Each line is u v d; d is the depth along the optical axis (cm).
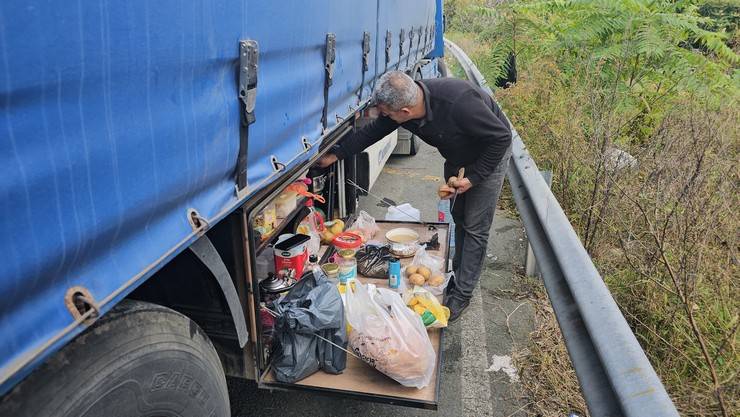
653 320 316
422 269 371
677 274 314
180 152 151
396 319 261
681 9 819
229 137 179
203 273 203
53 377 128
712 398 245
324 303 260
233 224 218
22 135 100
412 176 721
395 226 463
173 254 151
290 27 225
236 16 175
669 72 687
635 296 332
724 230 349
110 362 142
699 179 389
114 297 125
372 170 534
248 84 183
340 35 313
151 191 139
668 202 381
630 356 156
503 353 347
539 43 884
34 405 123
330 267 340
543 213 273
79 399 132
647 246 352
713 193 379
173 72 144
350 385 257
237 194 192
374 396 250
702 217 354
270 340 269
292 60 236
